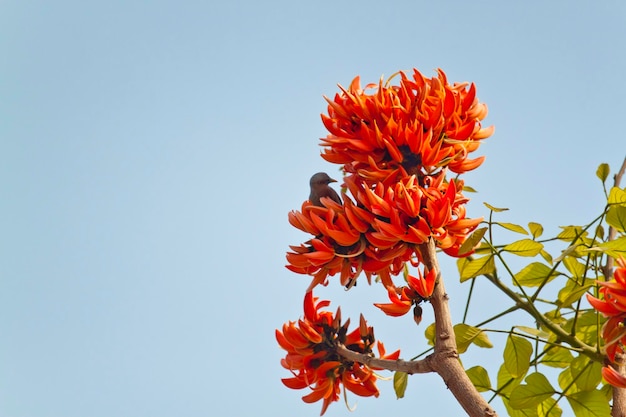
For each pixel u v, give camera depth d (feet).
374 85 16.05
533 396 16.15
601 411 16.02
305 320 15.84
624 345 15.35
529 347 16.25
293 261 15.71
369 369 15.81
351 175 15.80
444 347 15.47
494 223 16.19
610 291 15.31
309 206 15.71
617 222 16.22
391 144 15.70
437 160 15.74
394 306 15.60
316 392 15.80
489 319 16.40
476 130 15.97
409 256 15.71
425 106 15.76
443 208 15.53
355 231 15.61
